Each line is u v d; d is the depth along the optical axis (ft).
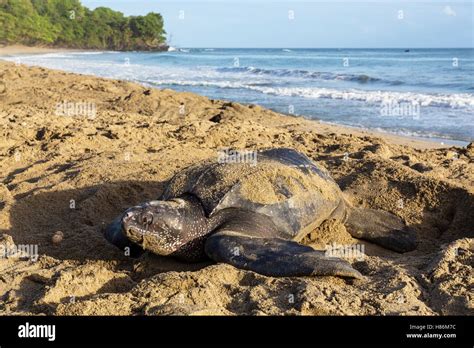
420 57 111.65
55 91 27.66
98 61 88.74
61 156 13.99
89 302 6.46
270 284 6.90
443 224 10.30
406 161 14.12
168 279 6.98
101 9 182.09
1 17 142.10
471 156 15.88
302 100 32.81
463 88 38.73
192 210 8.22
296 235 8.61
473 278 7.13
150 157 13.83
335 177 12.14
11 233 9.50
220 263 7.49
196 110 24.27
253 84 44.37
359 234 9.69
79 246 8.82
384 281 7.25
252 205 8.30
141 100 25.17
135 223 7.75
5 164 13.74
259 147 15.60
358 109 28.48
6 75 32.19
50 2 165.78
